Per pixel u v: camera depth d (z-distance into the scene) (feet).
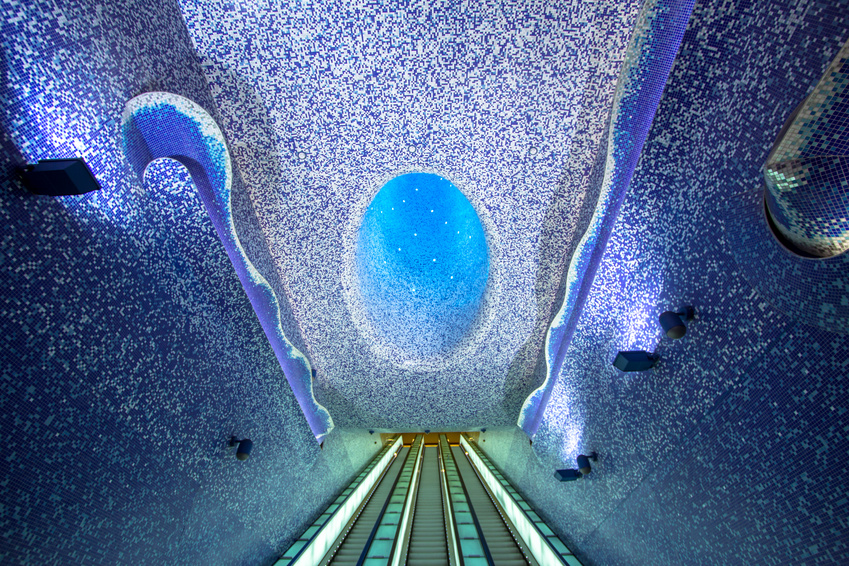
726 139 6.13
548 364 13.64
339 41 8.89
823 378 5.34
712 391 7.27
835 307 4.94
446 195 16.35
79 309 5.88
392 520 19.34
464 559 15.24
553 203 11.31
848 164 4.45
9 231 4.79
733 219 6.24
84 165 5.00
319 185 11.02
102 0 6.13
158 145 7.56
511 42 8.90
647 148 7.52
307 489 16.46
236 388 10.76
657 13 7.60
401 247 17.80
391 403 16.67
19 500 5.23
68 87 5.46
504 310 13.57
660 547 9.20
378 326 15.19
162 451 7.98
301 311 13.55
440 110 9.89
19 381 5.11
